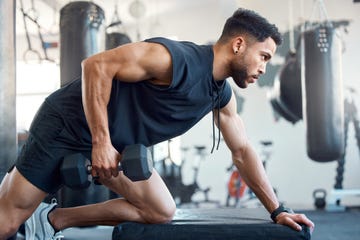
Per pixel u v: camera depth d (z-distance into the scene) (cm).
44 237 150
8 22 162
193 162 473
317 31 376
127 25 508
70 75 277
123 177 138
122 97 120
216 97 128
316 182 449
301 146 453
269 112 462
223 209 170
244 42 117
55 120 123
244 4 470
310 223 124
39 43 520
